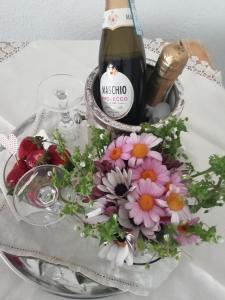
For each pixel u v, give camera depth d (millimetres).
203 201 362
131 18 447
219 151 616
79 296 447
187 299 458
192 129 646
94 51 769
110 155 371
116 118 480
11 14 879
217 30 941
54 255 464
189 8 881
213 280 476
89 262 458
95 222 353
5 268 477
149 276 453
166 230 344
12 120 647
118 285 441
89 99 473
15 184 517
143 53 506
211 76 737
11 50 760
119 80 455
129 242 353
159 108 496
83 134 592
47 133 595
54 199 492
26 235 481
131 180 352
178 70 439
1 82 703
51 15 884
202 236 348
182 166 390
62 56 755
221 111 679
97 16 884
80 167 380
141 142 370
